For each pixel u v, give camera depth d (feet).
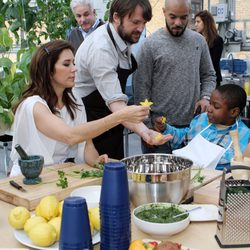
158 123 7.09
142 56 8.25
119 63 6.94
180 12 7.84
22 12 11.39
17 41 11.50
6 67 9.38
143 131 5.98
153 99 8.48
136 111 5.02
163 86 8.32
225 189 3.45
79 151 6.15
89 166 5.65
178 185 4.12
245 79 14.64
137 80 8.37
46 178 4.99
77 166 5.61
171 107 8.38
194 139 6.40
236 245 3.51
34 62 5.94
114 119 5.11
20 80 9.06
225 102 6.40
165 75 8.26
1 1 11.18
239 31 18.72
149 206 3.92
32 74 6.00
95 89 7.13
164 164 4.91
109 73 6.51
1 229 3.93
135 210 3.85
